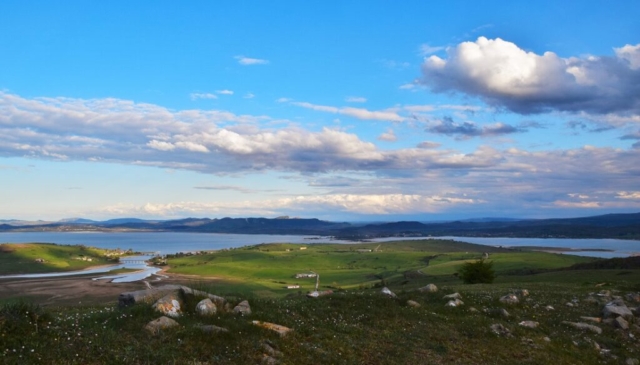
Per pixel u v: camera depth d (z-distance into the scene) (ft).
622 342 83.61
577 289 148.05
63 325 49.06
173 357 44.16
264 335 54.95
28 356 39.55
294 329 60.39
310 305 78.38
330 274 622.54
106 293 362.33
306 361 50.90
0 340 41.39
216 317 58.23
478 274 220.84
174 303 59.47
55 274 572.10
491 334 74.64
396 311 81.00
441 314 85.10
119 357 42.47
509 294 113.19
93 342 44.91
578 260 568.00
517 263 526.57
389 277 516.32
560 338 79.97
